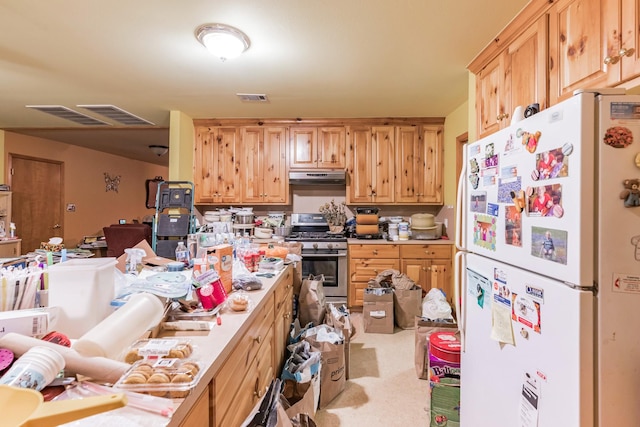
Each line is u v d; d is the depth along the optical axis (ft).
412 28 6.11
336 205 13.70
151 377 2.20
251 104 10.82
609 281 2.66
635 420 2.65
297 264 8.75
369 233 12.19
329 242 11.71
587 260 2.68
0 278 2.89
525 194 3.34
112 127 14.01
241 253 6.84
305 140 12.67
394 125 12.51
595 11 4.25
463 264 4.77
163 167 28.58
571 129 2.77
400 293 10.30
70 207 18.19
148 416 1.98
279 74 8.28
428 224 11.94
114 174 21.90
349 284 11.71
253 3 5.34
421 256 11.53
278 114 12.06
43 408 1.55
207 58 7.37
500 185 3.80
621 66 3.89
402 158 12.51
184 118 11.95
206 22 5.91
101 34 6.33
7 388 1.66
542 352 3.07
